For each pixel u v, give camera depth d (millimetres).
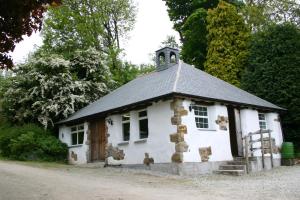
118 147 17578
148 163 15859
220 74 26141
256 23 29078
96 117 19172
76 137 21172
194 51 32531
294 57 21094
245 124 17703
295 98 20516
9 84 23562
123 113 17703
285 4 29312
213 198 9258
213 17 27500
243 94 19234
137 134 16781
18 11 6836
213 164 15688
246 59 25578
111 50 30859
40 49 27359
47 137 21125
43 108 21938
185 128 14938
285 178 13234
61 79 22781
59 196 9133
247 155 15508
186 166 14555
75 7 32250
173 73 17797
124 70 31219
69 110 22000
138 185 11602
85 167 17719
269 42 22172
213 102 16359
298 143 21094
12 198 8742
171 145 14891
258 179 13297
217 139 16234
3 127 23578
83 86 23578
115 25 33250
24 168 15305
